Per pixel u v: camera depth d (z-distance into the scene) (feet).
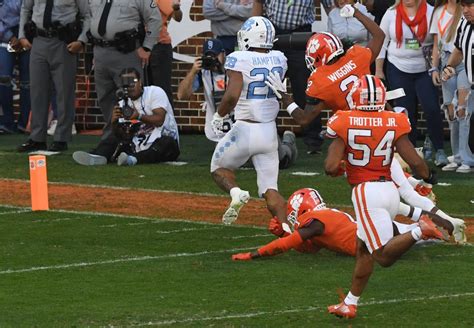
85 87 151.84
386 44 117.91
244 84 82.38
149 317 62.69
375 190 63.05
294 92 124.16
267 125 82.94
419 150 86.22
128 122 120.37
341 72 80.74
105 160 121.70
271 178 83.15
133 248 80.84
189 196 102.06
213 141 130.00
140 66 124.26
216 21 131.44
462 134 113.19
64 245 81.82
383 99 63.98
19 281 71.26
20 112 148.66
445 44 112.37
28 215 93.50
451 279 71.15
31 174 95.66
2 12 143.33
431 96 116.78
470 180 108.99
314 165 119.65
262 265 75.31
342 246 76.18
